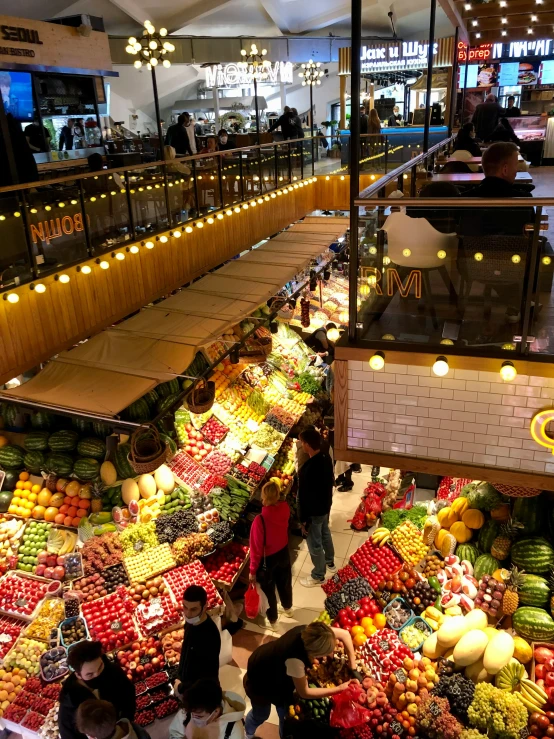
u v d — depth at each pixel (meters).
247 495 6.73
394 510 5.98
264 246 10.51
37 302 6.16
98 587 5.59
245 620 6.35
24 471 6.41
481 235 3.56
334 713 4.32
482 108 9.15
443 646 4.48
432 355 3.81
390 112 21.55
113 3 15.32
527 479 3.89
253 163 11.04
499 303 3.65
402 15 20.48
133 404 6.59
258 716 4.77
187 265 9.01
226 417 7.68
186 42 19.25
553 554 4.57
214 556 6.40
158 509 6.34
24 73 11.12
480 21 9.00
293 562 7.23
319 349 10.91
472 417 3.88
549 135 9.26
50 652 5.08
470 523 5.05
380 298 3.88
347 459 4.29
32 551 5.91
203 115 25.80
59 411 5.29
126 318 7.75
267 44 20.66
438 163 7.32
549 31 9.53
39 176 7.70
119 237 7.45
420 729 4.17
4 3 12.68
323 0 18.98
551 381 3.63
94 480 6.14
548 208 3.52
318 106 28.06
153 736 4.83
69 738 3.91
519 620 4.39
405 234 3.67
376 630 4.87
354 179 3.71
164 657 5.27
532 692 4.07
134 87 21.22
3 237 5.72
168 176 8.38
